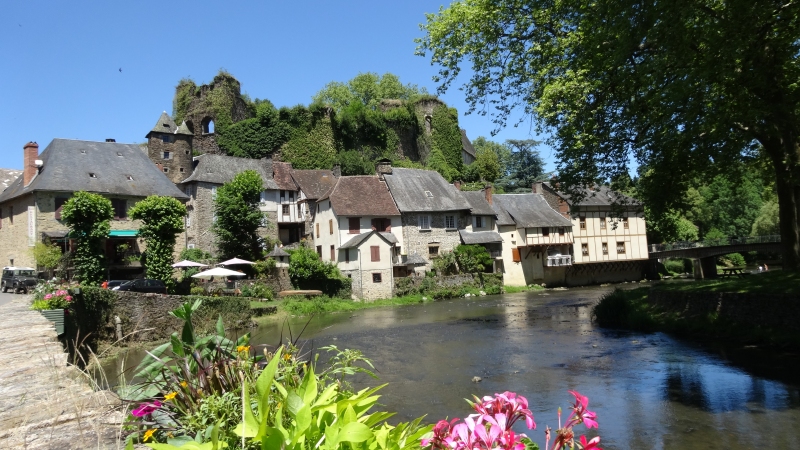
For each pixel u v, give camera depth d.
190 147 45.03
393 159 59.00
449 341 18.64
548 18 18.03
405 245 40.47
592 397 10.64
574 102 15.70
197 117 51.81
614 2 11.66
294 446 1.79
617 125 16.19
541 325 21.86
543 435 8.27
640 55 13.68
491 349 16.62
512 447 2.03
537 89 18.48
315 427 1.92
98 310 18.39
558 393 11.05
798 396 10.01
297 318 27.97
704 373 12.06
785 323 14.49
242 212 36.25
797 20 11.08
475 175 65.56
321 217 41.66
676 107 11.71
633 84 13.72
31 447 2.91
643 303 21.47
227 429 2.40
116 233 31.58
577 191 19.33
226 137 51.09
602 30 12.84
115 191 33.19
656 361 13.59
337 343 18.75
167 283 28.30
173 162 44.03
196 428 2.54
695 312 18.17
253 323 24.06
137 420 2.83
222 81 51.75
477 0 19.70
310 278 35.69
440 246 42.31
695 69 11.11
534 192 51.72
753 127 14.25
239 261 33.38
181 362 3.07
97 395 3.44
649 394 10.66
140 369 3.45
